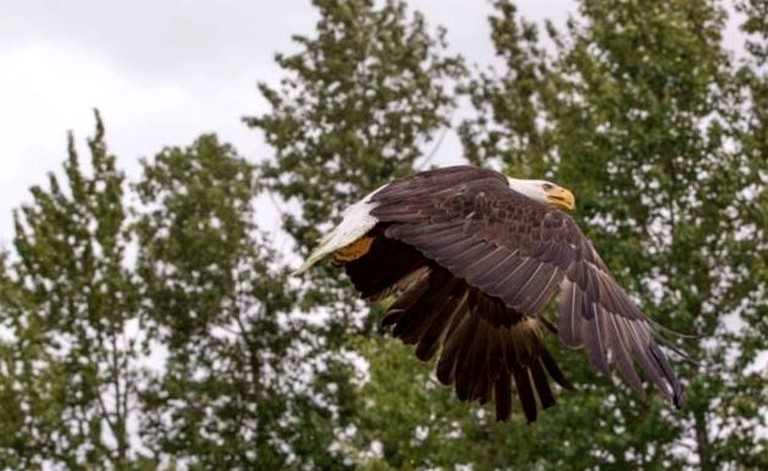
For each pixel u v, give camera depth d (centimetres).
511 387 1057
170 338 4031
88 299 3703
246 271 4075
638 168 3073
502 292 898
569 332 881
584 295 897
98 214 3712
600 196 3012
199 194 4031
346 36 4272
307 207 4184
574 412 2880
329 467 3931
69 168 3728
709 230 3058
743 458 2962
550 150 3541
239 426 4072
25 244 3684
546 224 927
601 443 2897
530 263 909
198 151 4112
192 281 4025
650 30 3084
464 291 1057
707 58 3158
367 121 4284
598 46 3106
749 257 3036
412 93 4278
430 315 1056
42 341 3588
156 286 4006
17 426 3500
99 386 3750
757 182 3059
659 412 2878
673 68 3067
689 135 3039
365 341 3256
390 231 932
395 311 1052
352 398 3991
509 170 3306
